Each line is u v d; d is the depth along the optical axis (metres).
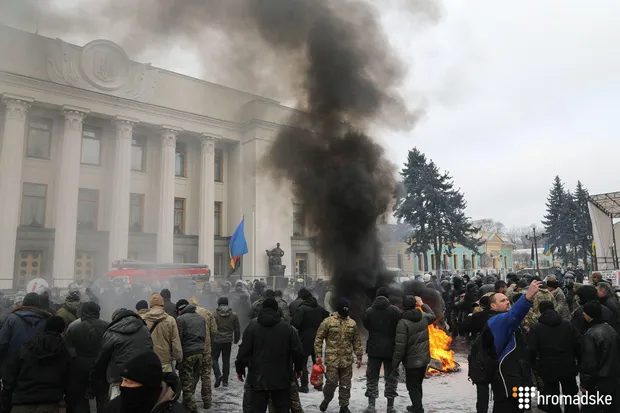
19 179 23.77
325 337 5.95
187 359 5.93
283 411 4.70
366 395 6.09
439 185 38.47
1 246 22.86
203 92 31.33
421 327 5.78
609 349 4.60
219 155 33.53
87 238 26.39
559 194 57.81
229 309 7.96
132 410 2.04
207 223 30.52
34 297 5.19
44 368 3.84
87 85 26.28
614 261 24.83
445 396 6.73
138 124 28.50
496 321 4.13
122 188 27.00
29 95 24.30
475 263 56.06
